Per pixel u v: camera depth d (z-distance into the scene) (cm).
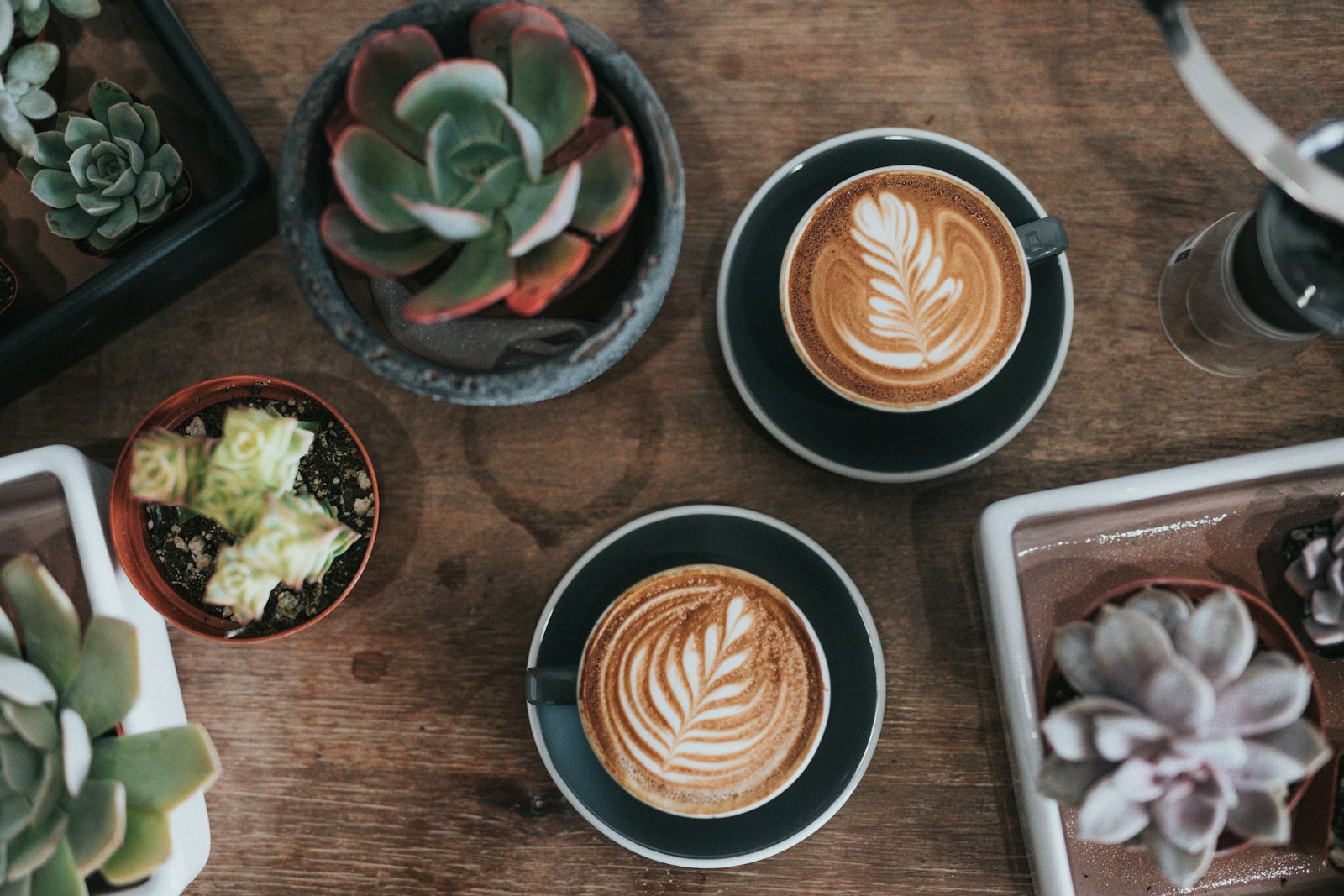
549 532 85
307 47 87
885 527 84
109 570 76
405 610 84
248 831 82
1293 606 77
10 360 76
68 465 75
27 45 78
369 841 82
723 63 86
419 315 58
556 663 79
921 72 86
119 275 76
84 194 76
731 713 77
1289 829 68
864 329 79
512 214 61
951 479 85
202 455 63
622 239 65
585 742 78
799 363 81
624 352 70
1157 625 61
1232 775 61
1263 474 76
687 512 79
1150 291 85
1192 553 78
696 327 86
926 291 80
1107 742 60
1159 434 85
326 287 61
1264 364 82
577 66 59
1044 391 79
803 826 77
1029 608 78
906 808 82
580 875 82
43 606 69
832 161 82
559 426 85
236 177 82
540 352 75
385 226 60
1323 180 48
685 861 76
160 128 84
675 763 77
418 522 85
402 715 83
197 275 84
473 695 83
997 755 82
